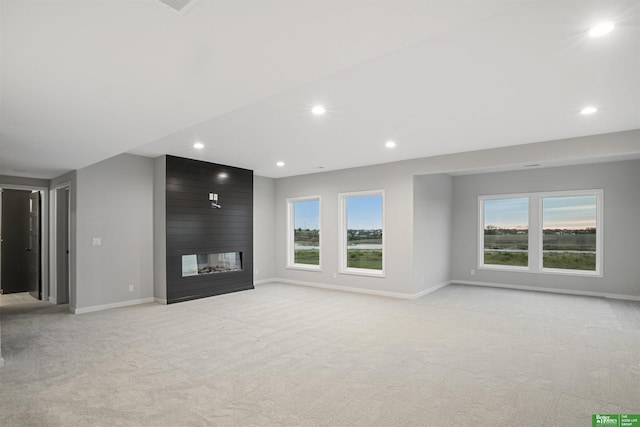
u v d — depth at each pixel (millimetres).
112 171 5648
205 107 2764
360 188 7012
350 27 1656
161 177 6000
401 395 2738
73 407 2553
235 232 7090
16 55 1906
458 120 4023
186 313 5281
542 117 3916
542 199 7121
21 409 2525
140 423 2348
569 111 3711
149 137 3584
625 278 6223
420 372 3162
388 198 6625
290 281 8148
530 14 2014
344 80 2943
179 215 6117
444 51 2459
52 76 2182
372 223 7270
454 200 8078
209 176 6621
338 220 7340
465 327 4539
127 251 5797
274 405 2590
